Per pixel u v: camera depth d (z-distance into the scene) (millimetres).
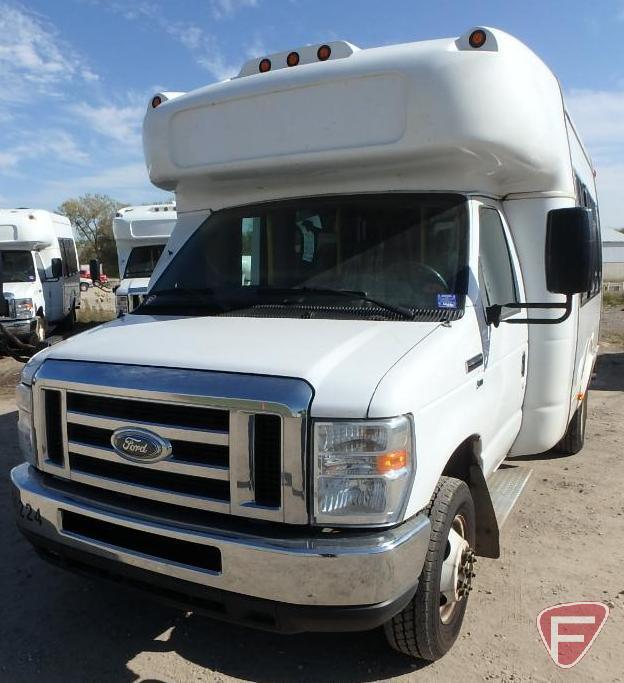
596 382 10375
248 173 4035
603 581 4148
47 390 3256
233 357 2926
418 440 2762
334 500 2645
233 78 4180
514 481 4848
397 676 3283
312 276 3895
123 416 3006
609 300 27109
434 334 3176
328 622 2668
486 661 3391
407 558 2734
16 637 3623
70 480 3225
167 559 2895
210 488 2838
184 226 4680
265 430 2721
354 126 3633
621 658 3418
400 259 3736
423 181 3896
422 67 3449
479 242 3748
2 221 14156
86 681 3266
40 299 14172
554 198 4309
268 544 2662
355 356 2895
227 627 3715
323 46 3850
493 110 3465
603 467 6293
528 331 4535
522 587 4086
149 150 4309
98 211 62906
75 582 4195
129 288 13789
